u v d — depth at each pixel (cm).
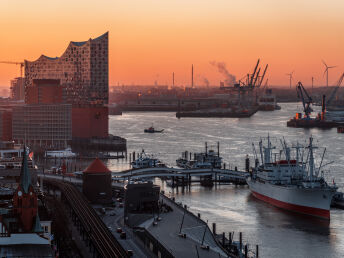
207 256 19450
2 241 17325
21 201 18725
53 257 16675
